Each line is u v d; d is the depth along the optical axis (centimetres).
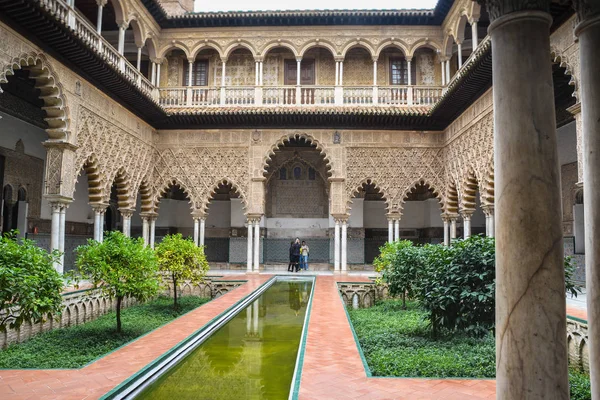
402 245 1034
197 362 516
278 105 1509
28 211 1262
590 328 247
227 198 1962
